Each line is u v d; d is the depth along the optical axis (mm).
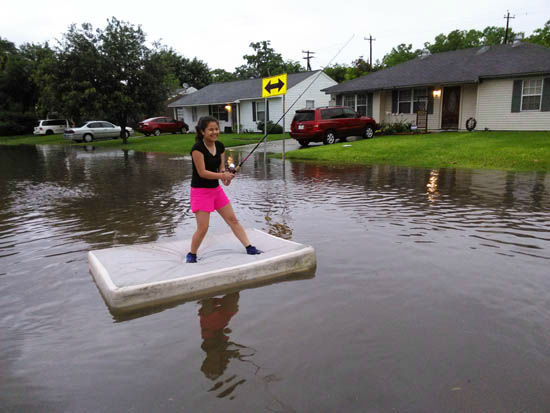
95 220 6949
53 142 34250
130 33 27781
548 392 2393
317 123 18984
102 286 3904
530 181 9586
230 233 5309
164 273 3951
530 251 4828
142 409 2320
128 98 26922
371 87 22953
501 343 2904
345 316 3334
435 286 3885
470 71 20453
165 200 8594
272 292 3836
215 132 4035
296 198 8367
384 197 8234
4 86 46406
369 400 2344
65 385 2557
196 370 2672
